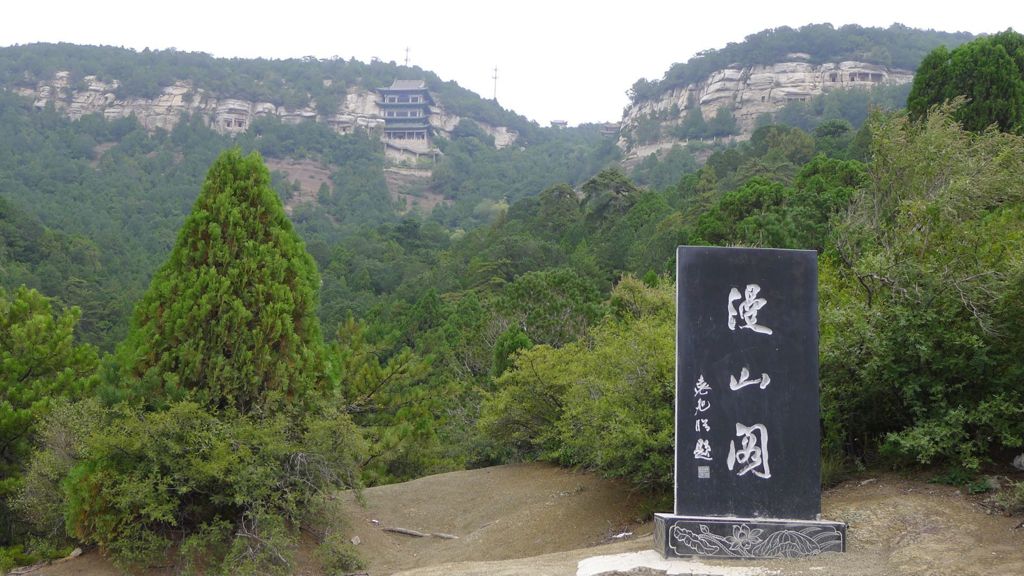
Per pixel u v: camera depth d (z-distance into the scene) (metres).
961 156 16.94
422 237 102.38
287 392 12.80
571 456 16.64
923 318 11.22
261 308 12.76
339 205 149.75
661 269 47.03
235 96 190.25
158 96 184.50
